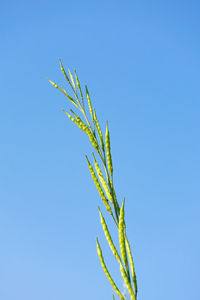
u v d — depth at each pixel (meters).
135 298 0.46
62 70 0.54
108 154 0.50
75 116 0.52
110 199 0.49
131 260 0.47
